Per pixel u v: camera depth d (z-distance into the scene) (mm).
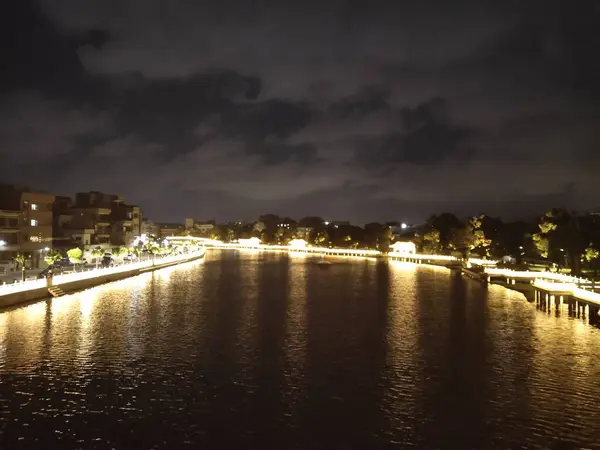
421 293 90688
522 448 29562
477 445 29859
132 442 29688
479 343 52156
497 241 160375
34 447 28969
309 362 44844
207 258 193500
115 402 35156
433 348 50094
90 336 52312
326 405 35250
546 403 35812
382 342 52344
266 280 110812
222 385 38750
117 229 152375
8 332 53094
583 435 31141
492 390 38312
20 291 67188
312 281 109875
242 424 32156
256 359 45469
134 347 48625
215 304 74875
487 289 96062
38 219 101438
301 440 30234
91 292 83125
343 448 29391
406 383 39750
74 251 90500
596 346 51094
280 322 61906
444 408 34906
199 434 30781
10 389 37094
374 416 33562
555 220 111250
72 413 33312
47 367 42031
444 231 194000
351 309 72250
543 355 47812
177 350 47938
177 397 36219
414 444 29906
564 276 92312
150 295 82188
